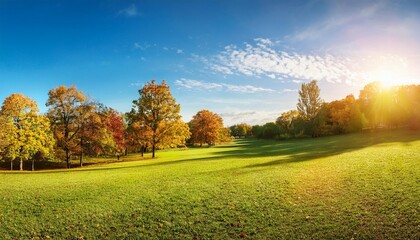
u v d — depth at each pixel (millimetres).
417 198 10453
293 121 100938
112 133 47812
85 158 58625
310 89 94562
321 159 24359
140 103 47719
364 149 30594
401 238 7855
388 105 76250
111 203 13086
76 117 43969
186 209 11672
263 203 11789
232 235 8992
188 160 35344
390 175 14555
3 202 13820
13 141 38938
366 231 8445
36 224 10656
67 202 13531
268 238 8602
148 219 10758
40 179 21906
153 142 48188
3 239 9367
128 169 27922
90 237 9398
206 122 89125
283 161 25719
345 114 85938
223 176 18906
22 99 40750
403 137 45656
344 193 12203
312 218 9758
